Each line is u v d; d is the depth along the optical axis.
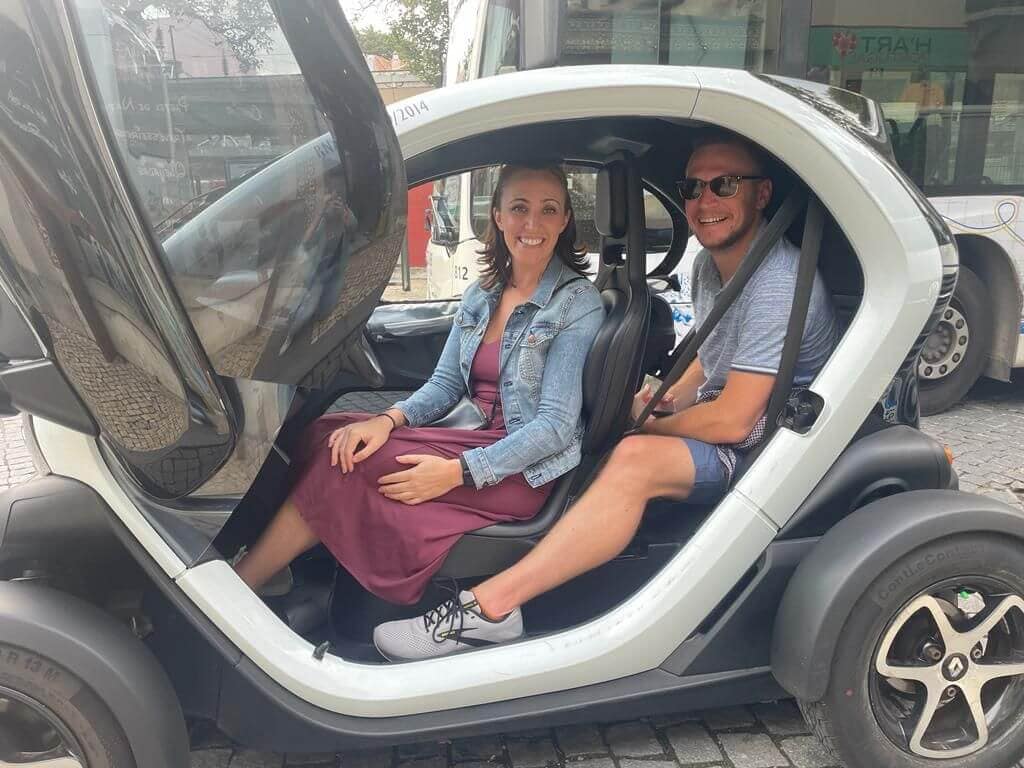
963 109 4.28
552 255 1.93
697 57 3.74
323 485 1.78
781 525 1.77
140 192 1.16
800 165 1.68
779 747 1.96
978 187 4.38
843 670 1.68
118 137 1.11
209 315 1.27
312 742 1.64
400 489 1.75
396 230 1.42
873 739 1.73
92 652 1.43
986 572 1.68
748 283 1.86
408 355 2.77
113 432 1.32
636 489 1.81
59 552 1.51
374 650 1.89
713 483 1.88
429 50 11.95
